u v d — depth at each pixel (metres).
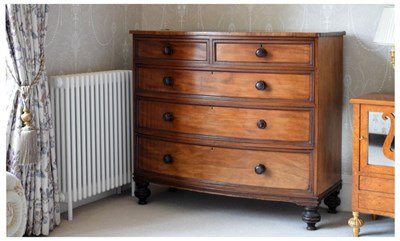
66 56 4.41
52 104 4.14
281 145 4.04
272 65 4.00
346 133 4.45
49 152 4.02
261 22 4.63
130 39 5.01
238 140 4.15
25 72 3.78
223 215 4.38
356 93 4.39
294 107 3.99
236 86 4.12
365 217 4.34
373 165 3.88
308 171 4.02
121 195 4.88
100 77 4.41
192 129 4.30
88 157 4.38
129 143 4.74
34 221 3.94
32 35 3.83
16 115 3.78
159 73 4.39
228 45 4.11
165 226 4.14
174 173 4.41
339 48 4.30
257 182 4.14
